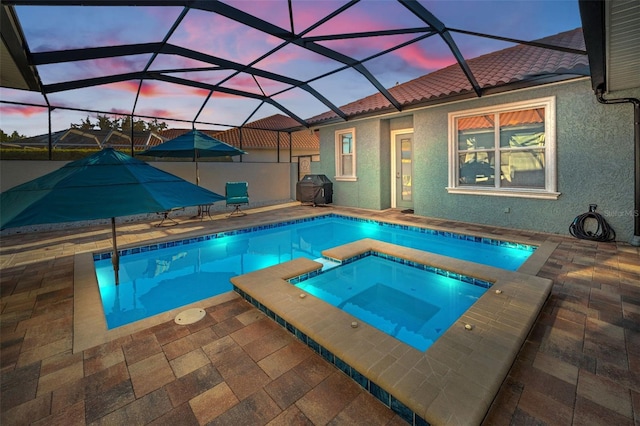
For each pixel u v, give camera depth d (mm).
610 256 4996
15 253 5852
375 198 10469
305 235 8367
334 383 2326
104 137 12398
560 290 3789
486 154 7648
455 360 2336
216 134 19078
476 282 4234
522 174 7090
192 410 2070
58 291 4062
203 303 3689
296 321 2951
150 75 7203
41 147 10836
